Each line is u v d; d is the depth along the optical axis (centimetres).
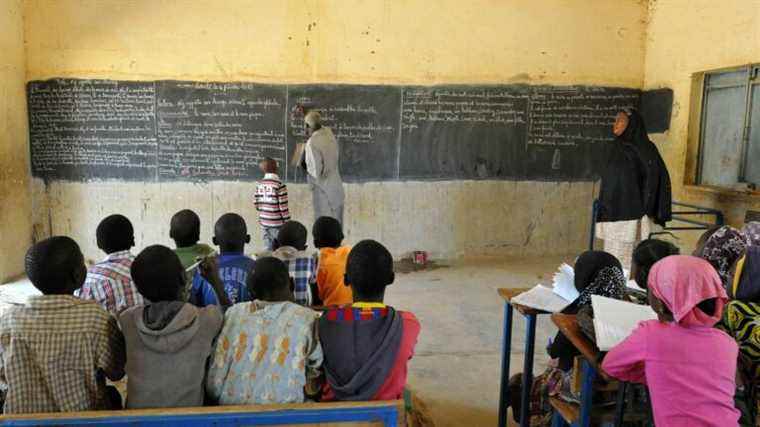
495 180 587
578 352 200
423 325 393
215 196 564
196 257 245
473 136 578
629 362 151
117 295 213
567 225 603
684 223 522
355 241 581
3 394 166
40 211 554
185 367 151
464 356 341
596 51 580
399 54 560
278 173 565
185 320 152
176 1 534
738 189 462
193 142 554
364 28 553
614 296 207
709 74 500
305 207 571
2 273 495
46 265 160
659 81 560
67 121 544
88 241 562
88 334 153
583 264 214
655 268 150
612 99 588
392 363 159
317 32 549
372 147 569
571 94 582
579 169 595
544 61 576
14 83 516
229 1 538
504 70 573
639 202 416
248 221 569
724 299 144
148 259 162
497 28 566
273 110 555
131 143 550
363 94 561
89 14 530
